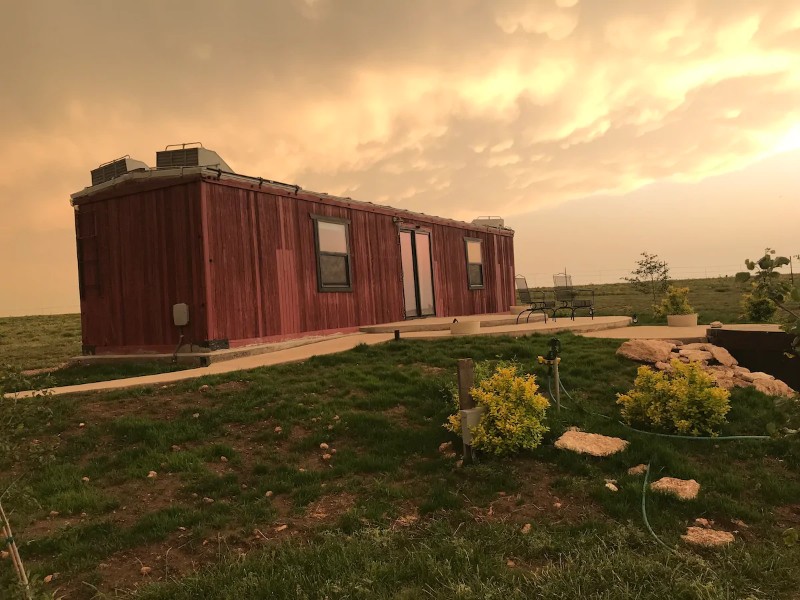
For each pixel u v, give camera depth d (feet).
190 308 28.27
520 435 15.15
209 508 13.07
